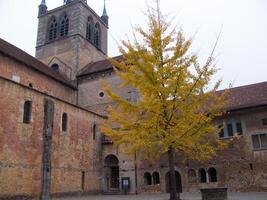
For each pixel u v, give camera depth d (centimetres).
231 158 2720
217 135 2780
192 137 1522
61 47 4356
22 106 2364
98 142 3347
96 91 3762
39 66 3341
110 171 3422
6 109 2211
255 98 2781
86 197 2619
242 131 2734
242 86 3097
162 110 1484
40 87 3175
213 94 1545
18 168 2227
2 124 2158
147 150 1748
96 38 4834
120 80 3625
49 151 2548
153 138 1526
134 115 1567
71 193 2756
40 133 2500
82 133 3070
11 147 2198
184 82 1511
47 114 2591
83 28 4422
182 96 1501
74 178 2836
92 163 3170
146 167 3114
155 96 1491
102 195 2988
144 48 1570
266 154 2578
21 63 2922
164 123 1499
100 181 3247
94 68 4019
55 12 4653
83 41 4353
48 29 4650
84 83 3900
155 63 1534
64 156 2741
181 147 1596
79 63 4138
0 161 2092
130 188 3130
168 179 2997
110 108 1659
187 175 2883
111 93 1579
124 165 3231
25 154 2311
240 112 2770
